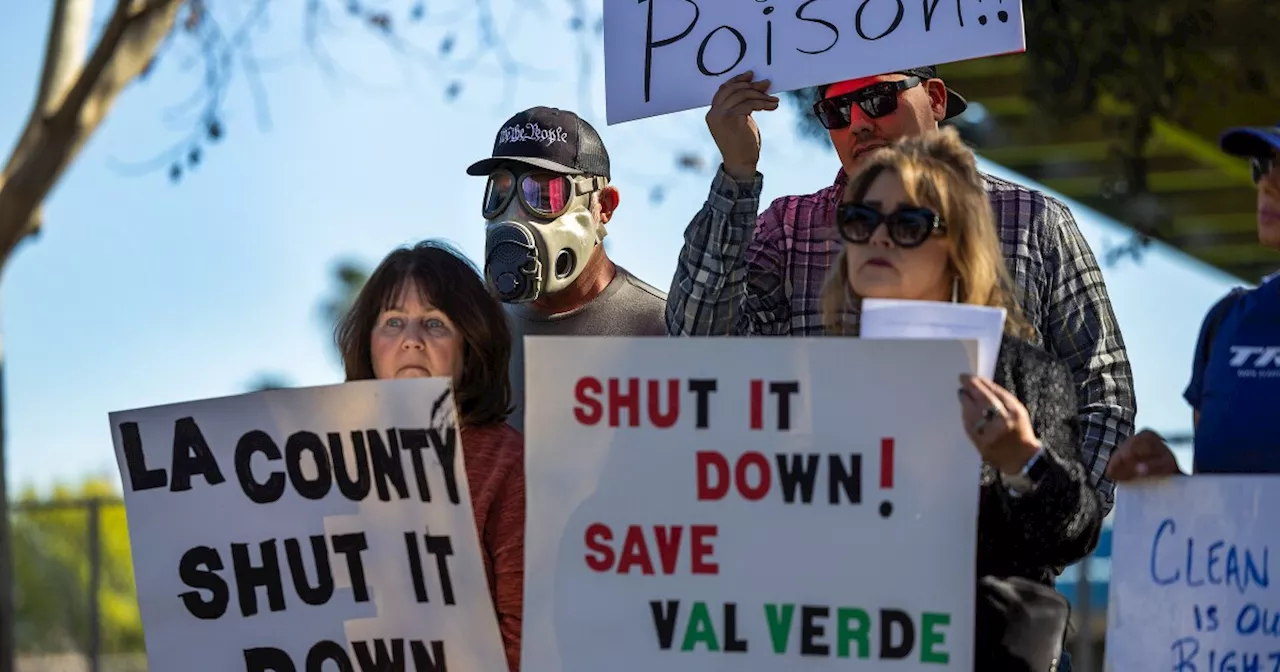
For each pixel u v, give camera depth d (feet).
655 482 12.14
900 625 11.85
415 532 13.21
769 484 12.05
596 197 17.81
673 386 12.16
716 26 15.93
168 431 13.66
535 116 17.61
